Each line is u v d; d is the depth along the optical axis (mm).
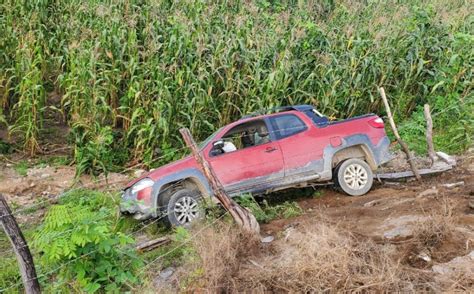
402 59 12109
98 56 10789
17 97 12039
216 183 6656
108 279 5875
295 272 5359
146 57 11273
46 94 12820
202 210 7793
